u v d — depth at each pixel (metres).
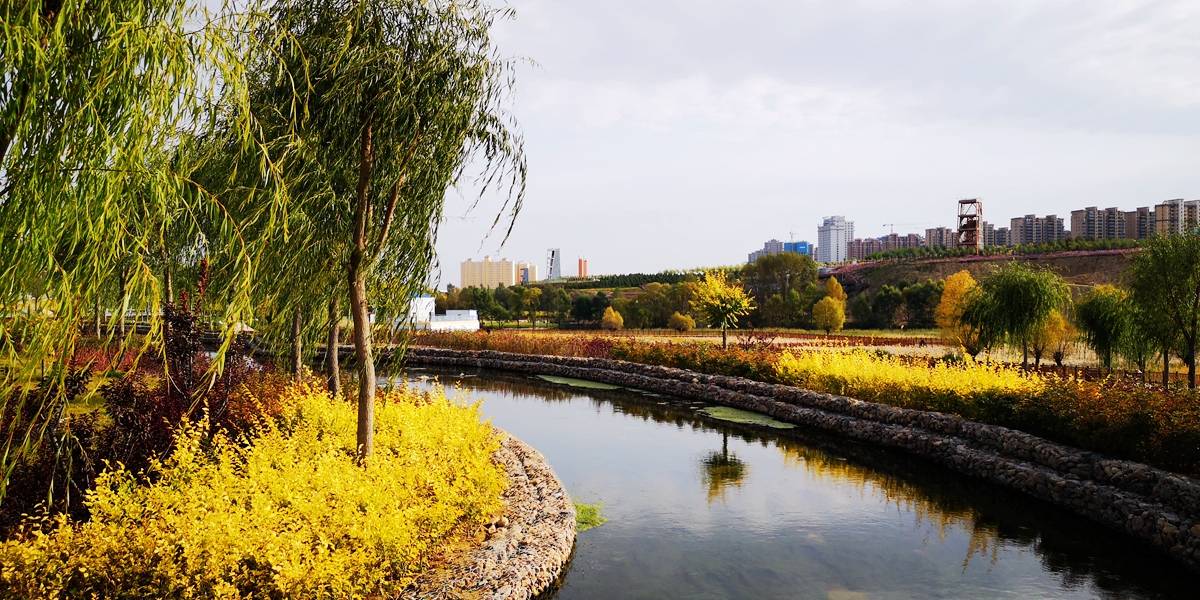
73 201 3.94
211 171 6.20
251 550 4.82
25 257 3.84
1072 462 9.88
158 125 4.22
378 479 6.64
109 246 4.11
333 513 5.67
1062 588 7.03
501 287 72.06
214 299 6.51
